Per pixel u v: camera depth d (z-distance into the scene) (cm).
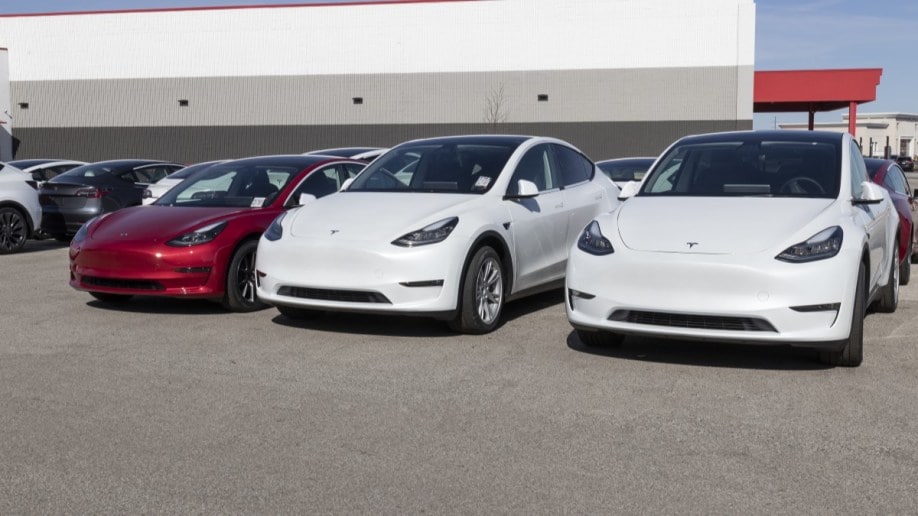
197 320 710
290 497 351
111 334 656
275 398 486
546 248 738
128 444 412
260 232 754
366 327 678
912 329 668
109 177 1381
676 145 682
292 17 4309
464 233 636
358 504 344
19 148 4534
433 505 343
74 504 345
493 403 475
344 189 742
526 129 4191
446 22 4206
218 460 392
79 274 741
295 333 657
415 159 751
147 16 4394
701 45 4012
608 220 584
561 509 339
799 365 552
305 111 4344
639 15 4050
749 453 398
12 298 821
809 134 670
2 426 438
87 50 4444
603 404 472
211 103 4400
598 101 4119
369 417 452
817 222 540
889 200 714
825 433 423
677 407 466
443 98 4241
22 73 4500
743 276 509
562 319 712
